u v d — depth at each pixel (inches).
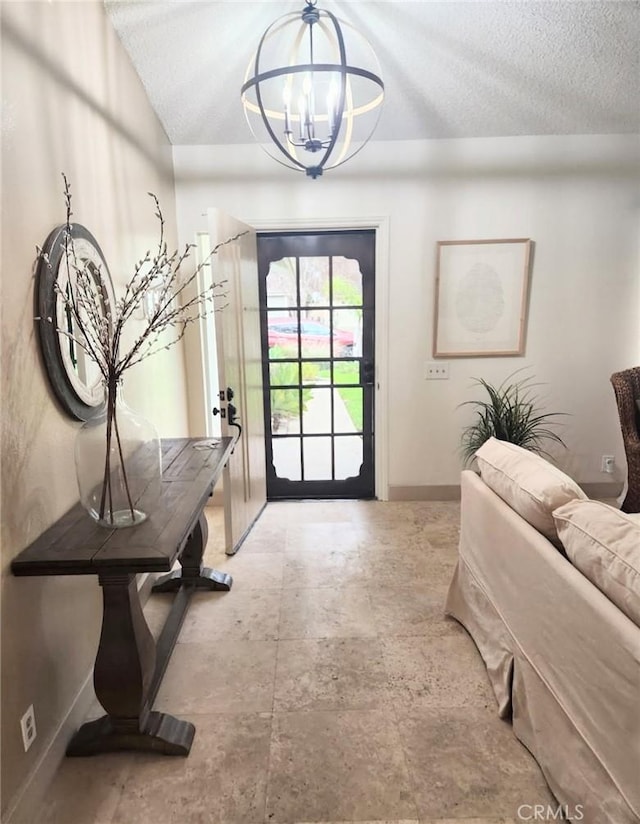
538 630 63.3
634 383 126.0
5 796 55.6
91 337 74.9
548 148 135.1
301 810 60.3
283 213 138.1
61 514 69.1
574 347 145.3
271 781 64.1
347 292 146.2
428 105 120.7
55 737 66.2
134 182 104.0
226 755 68.0
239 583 109.9
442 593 105.3
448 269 140.6
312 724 72.7
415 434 150.2
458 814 59.3
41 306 64.2
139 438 67.2
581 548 56.7
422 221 138.6
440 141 135.0
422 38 99.3
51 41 69.5
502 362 145.9
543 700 62.7
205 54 102.0
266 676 82.3
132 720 68.1
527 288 141.6
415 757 67.0
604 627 49.3
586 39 101.0
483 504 81.2
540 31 98.5
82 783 64.6
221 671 83.6
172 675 82.7
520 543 67.8
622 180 137.0
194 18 92.9
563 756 57.9
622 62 107.5
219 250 112.8
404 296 142.3
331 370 150.5
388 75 109.5
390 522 139.2
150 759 67.7
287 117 63.2
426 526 136.5
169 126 125.7
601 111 124.9
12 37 59.7
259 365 142.3
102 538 62.1
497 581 76.4
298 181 136.6
